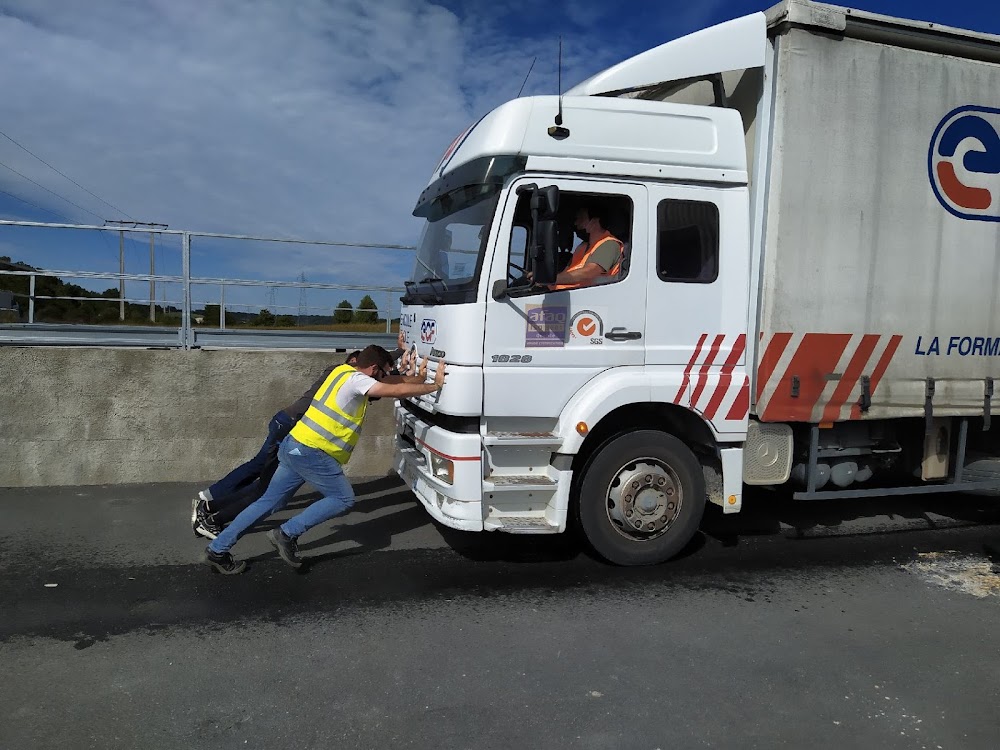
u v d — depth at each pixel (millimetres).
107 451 6730
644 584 4793
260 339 7664
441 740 2973
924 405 5445
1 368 6430
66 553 5070
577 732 3053
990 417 5652
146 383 6758
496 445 4555
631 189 4672
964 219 5445
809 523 6324
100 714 3107
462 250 4770
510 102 4539
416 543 5500
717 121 4859
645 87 4828
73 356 6574
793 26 4840
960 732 3137
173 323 7754
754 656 3795
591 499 4855
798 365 5031
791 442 5176
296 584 4641
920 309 5352
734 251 4883
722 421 4871
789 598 4617
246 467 5492
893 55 5141
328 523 5941
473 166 4680
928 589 4832
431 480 4727
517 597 4520
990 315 5586
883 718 3227
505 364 4531
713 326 4867
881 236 5184
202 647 3754
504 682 3457
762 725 3145
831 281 5066
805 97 4895
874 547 5711
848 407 5211
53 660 3580
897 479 6102
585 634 4012
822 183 4988
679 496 5016
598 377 4699
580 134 4582
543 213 4238
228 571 4773
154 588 4516
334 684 3406
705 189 4820
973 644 4000
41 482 6621
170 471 6883
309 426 4605
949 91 5328
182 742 2918
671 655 3785
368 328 8117
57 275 7035
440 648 3801
